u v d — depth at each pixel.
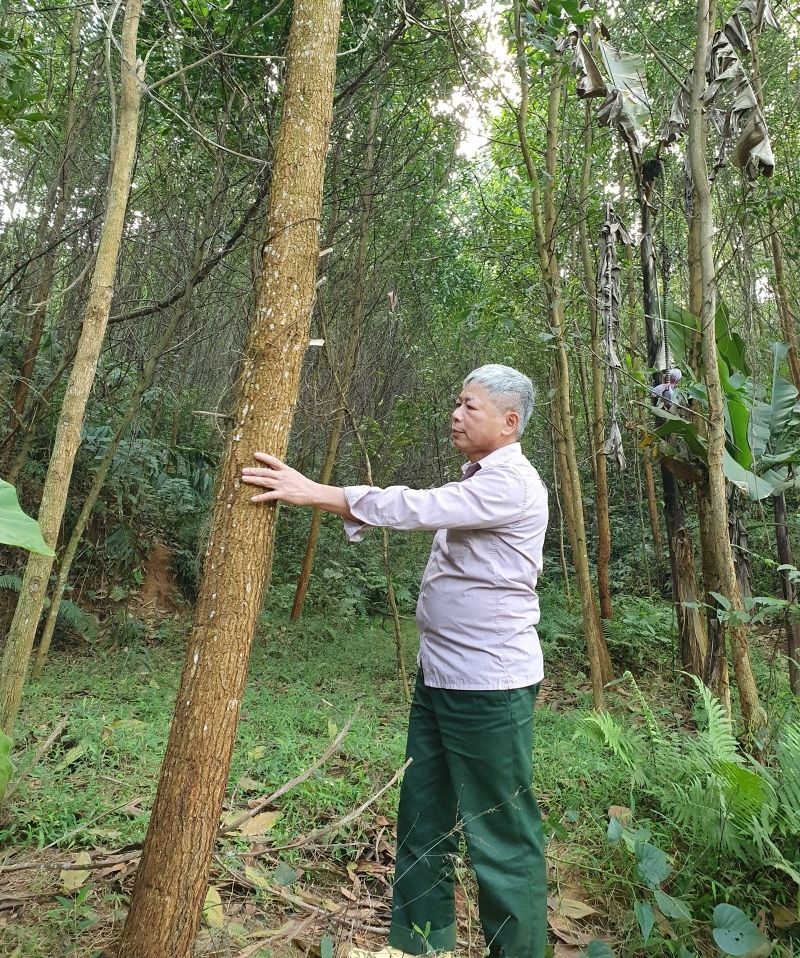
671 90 6.54
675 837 2.67
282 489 1.55
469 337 7.60
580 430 9.08
